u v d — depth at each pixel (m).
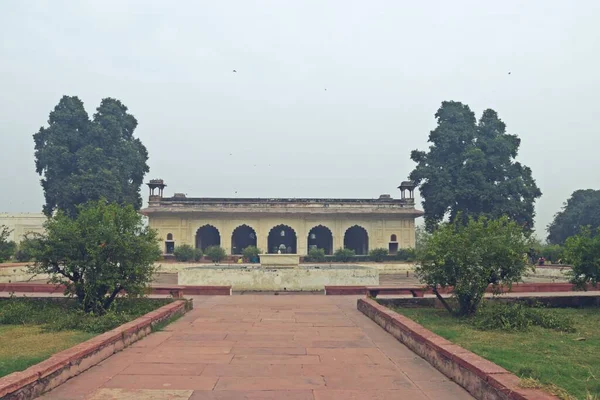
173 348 6.11
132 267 9.06
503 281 8.95
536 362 5.11
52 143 31.20
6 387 3.62
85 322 7.64
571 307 10.61
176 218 33.66
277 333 7.27
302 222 34.16
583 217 42.38
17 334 7.00
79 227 9.05
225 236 33.72
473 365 4.21
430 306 10.43
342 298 12.66
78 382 4.55
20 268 20.08
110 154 33.03
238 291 14.99
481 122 33.81
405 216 34.47
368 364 5.31
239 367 5.14
